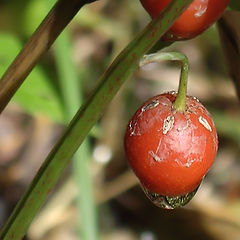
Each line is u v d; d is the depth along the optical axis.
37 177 0.09
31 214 0.09
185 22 0.09
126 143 0.09
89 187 0.15
